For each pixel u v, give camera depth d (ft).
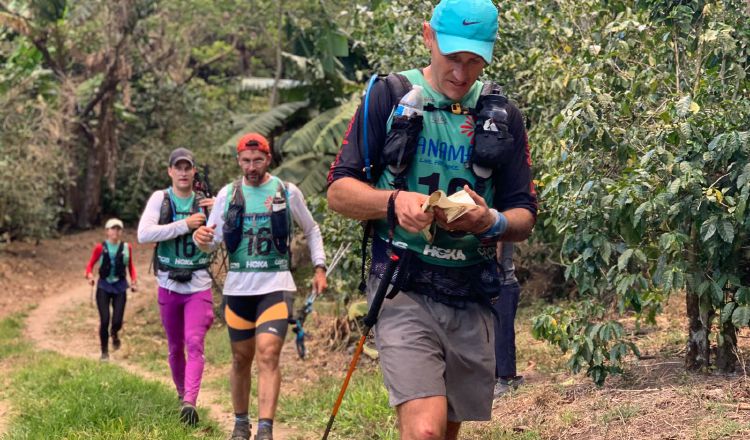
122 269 37.42
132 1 78.54
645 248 17.98
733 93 17.93
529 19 25.93
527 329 29.09
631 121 18.67
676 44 18.66
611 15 22.77
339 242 29.22
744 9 18.49
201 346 21.45
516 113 10.75
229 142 57.16
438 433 9.80
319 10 55.47
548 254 32.91
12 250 78.23
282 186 18.98
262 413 17.78
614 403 17.28
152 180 95.96
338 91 58.08
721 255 16.96
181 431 19.71
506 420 18.34
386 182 10.44
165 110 90.74
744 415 15.25
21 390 26.27
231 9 67.87
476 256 10.53
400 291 10.35
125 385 24.22
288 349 33.60
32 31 79.10
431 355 10.12
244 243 18.54
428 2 28.45
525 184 10.74
